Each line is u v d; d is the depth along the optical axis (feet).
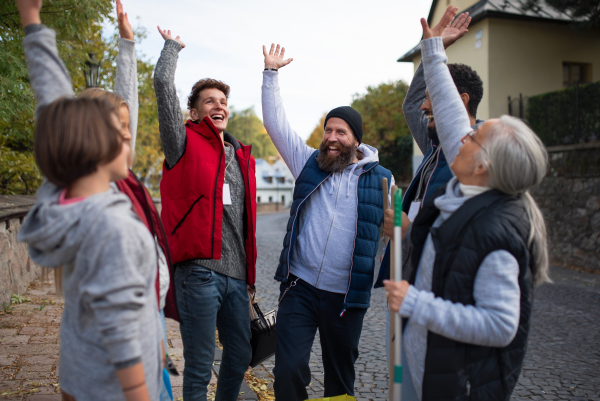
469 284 4.45
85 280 3.72
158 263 5.03
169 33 7.98
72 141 3.74
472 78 6.76
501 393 4.68
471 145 4.83
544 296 21.33
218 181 7.86
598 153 28.04
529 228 4.55
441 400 4.55
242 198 8.41
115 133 3.96
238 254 8.24
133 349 3.78
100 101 4.00
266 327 8.76
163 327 5.23
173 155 7.90
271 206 186.60
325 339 8.03
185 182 7.83
